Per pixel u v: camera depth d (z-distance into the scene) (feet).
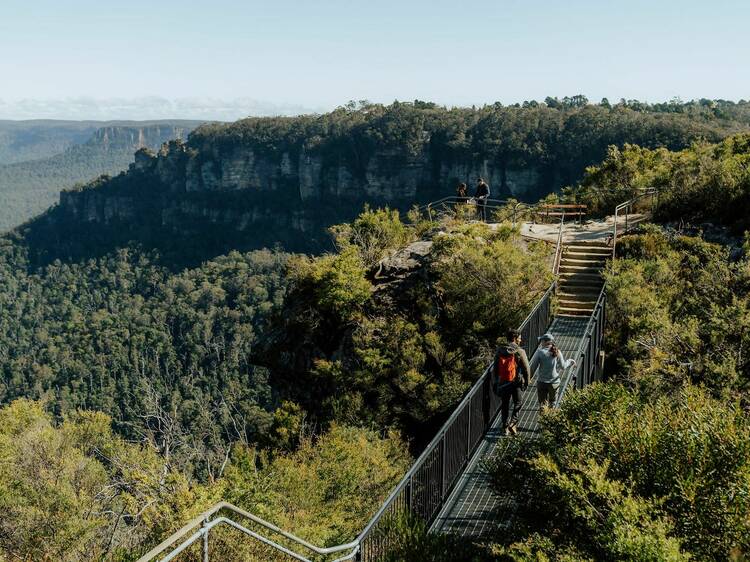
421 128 488.02
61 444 53.93
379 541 21.12
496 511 24.70
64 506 45.55
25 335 537.24
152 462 45.62
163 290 510.17
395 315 57.21
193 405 189.37
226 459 47.32
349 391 53.83
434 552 20.40
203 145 619.26
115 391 342.44
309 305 63.00
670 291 46.78
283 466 43.73
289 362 62.85
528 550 16.93
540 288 52.26
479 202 79.97
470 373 50.31
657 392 32.09
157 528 36.83
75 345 428.97
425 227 75.05
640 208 75.20
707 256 51.72
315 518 39.29
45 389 370.73
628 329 45.09
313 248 538.88
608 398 21.27
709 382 32.35
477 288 53.88
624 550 15.17
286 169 571.28
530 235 67.00
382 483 42.27
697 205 62.08
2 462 49.19
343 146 522.88
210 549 31.45
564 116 428.97
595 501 17.49
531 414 32.81
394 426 50.60
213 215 613.93
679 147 318.45
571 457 18.90
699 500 16.71
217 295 438.40
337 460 43.42
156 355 360.69
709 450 17.94
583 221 75.41
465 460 28.30
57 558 43.06
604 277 51.83
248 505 36.78
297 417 55.11
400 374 51.39
